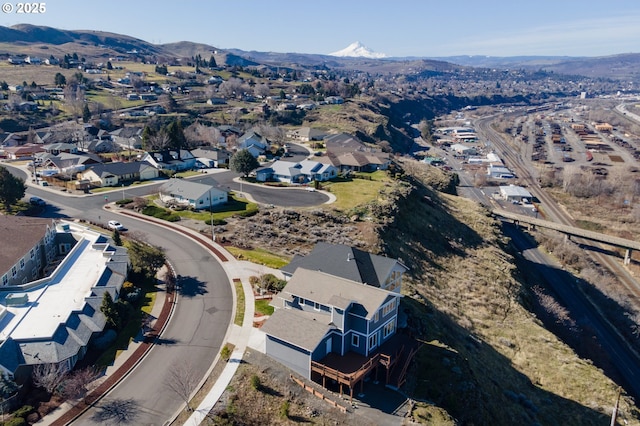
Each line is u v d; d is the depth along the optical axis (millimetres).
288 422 33031
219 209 81438
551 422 43688
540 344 58062
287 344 37938
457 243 86500
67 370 36625
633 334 76750
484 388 42344
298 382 36781
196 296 50469
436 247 80750
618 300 86812
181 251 63094
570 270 98312
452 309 60500
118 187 98438
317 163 106562
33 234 59062
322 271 46656
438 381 38875
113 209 82750
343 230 72812
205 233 70125
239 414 33375
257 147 137750
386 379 37719
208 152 123562
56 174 107188
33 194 92375
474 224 102125
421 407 35188
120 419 32469
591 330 74688
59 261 62875
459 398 37719
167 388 35750
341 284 41125
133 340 42062
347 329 39094
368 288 40281
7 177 77875
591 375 52719
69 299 45969
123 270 52594
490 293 68875
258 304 48719
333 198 87688
